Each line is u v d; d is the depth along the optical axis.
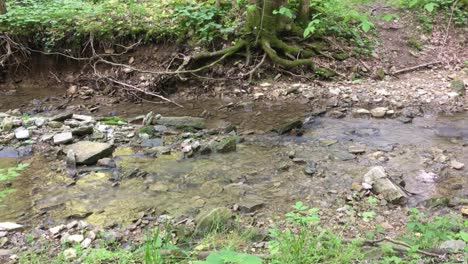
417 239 3.72
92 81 9.75
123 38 9.95
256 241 3.88
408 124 7.18
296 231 4.07
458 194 4.82
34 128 7.07
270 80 9.41
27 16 10.20
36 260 3.62
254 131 7.13
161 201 4.86
